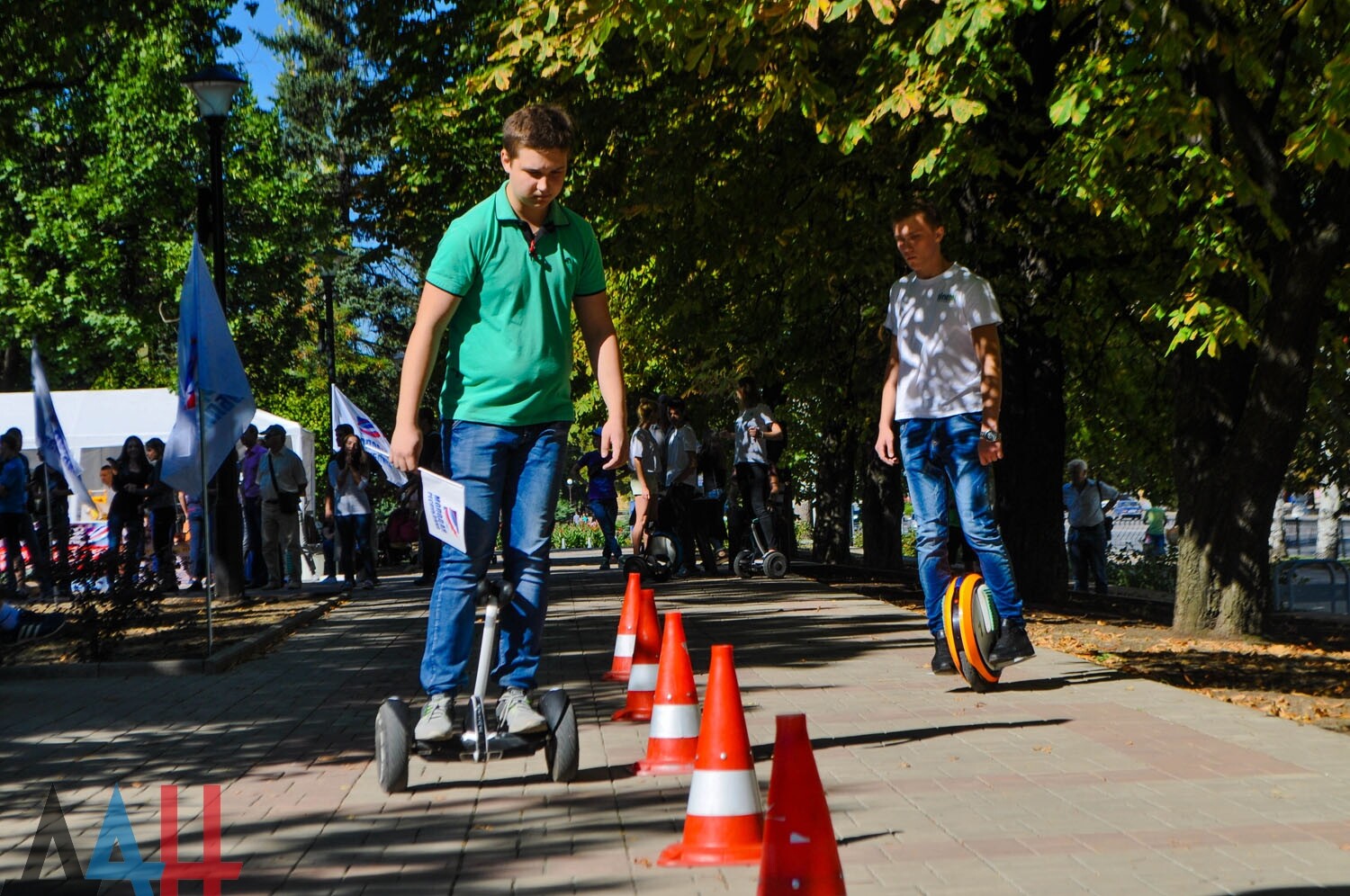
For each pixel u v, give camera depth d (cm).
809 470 3394
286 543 1966
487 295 549
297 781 584
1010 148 1444
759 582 1784
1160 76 1002
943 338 771
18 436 1931
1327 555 3509
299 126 5784
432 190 1995
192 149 3778
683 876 415
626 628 893
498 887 411
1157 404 2073
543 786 550
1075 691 770
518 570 563
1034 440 1592
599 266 576
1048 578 1595
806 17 969
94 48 1803
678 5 1038
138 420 2506
